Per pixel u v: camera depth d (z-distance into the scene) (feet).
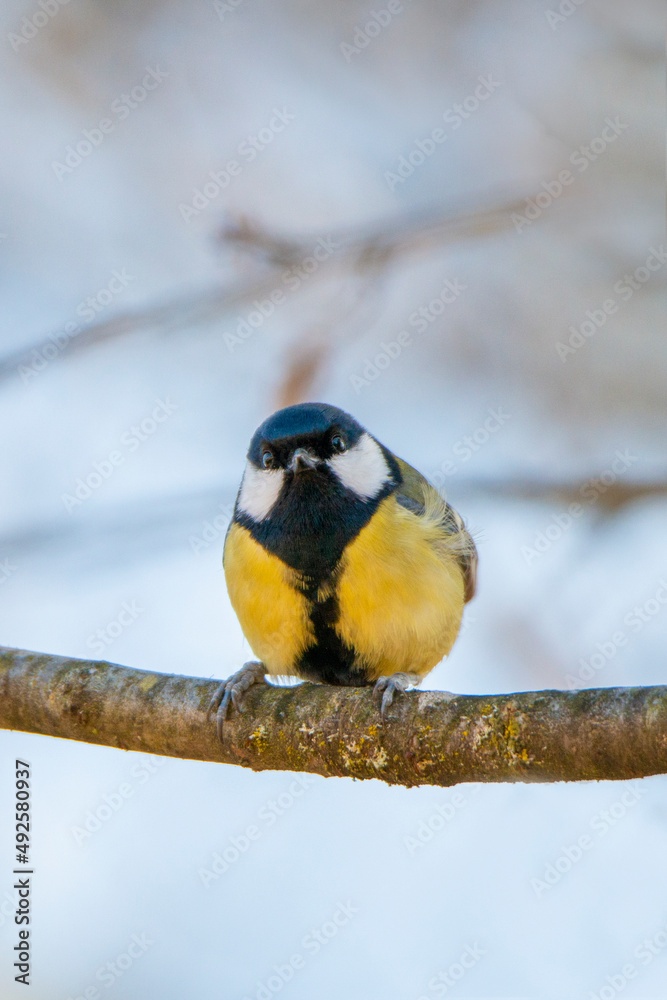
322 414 28.71
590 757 19.89
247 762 23.98
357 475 28.12
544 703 20.72
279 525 27.50
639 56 39.29
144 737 24.62
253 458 28.86
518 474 37.29
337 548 27.20
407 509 28.63
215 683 24.68
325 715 23.21
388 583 27.14
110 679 25.02
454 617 29.12
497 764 21.02
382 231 32.17
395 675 27.50
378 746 22.29
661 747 19.13
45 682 25.07
